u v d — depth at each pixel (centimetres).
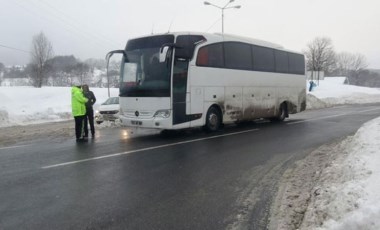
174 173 793
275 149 1071
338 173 683
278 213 550
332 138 1262
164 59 1193
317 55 8356
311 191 636
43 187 690
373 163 624
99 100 3881
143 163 888
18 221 525
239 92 1564
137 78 1307
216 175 777
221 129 1551
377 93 5366
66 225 511
